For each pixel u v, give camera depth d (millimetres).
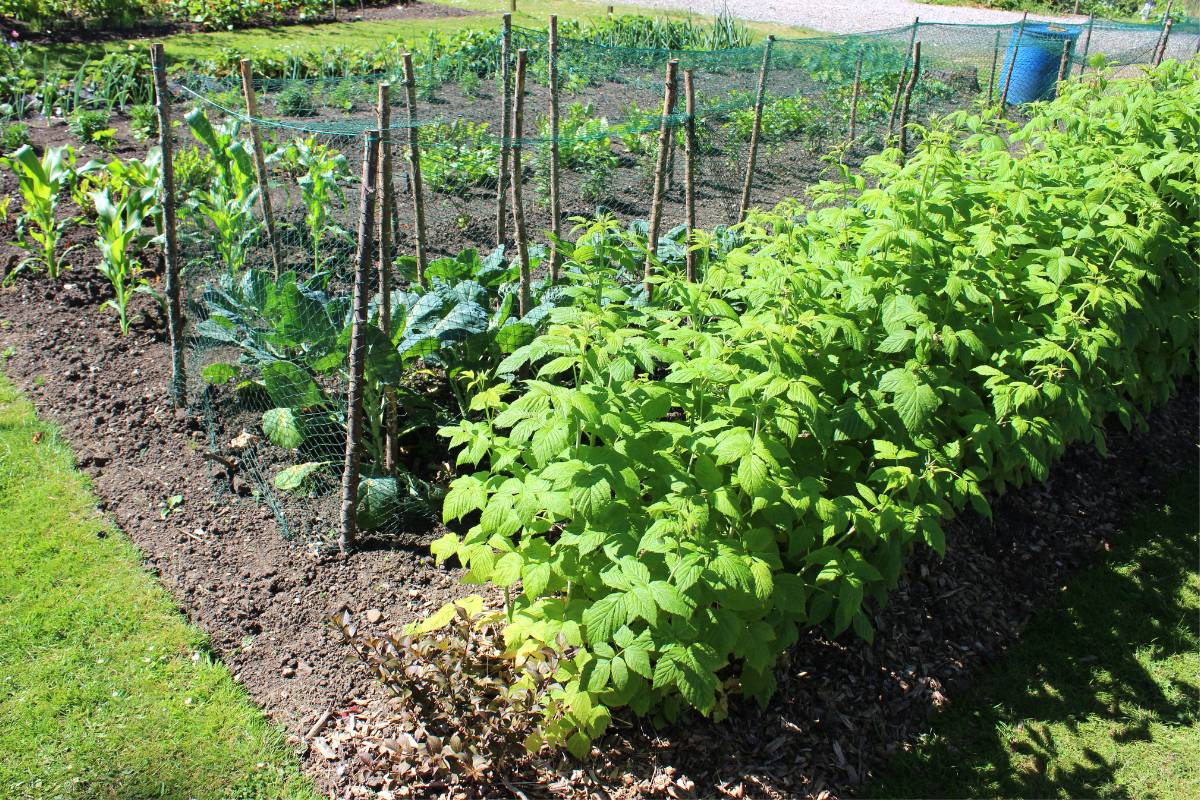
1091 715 4793
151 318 7777
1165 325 6473
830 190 5672
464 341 6258
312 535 5508
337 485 5816
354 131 5617
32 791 4031
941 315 4996
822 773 4305
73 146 11164
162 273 8500
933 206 5086
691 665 3670
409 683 4082
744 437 3869
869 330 4867
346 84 13117
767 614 4172
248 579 5191
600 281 5293
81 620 4883
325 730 4359
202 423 6469
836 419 4410
